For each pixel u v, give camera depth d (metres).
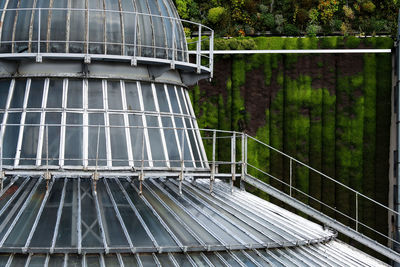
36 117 33.56
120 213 30.69
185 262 29.27
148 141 34.25
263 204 36.56
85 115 33.66
